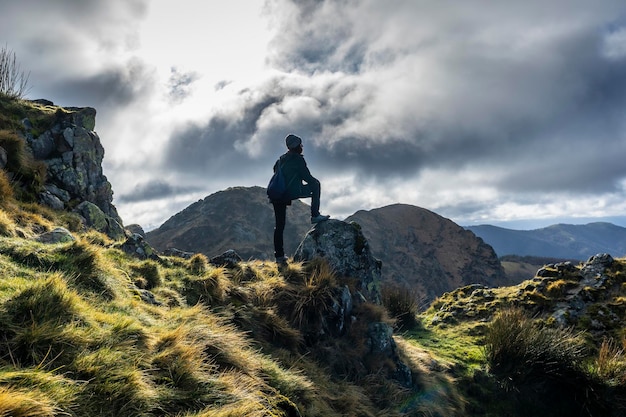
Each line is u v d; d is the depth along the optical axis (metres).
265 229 127.25
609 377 8.41
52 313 3.57
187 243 116.50
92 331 3.61
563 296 12.02
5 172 9.65
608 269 12.43
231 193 144.00
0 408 2.37
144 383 3.27
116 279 5.54
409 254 122.75
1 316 3.25
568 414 8.27
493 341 9.44
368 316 8.62
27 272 4.54
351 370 7.28
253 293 7.77
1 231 5.76
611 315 10.75
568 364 8.66
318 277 8.34
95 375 3.11
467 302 13.70
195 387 3.66
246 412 3.51
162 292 6.53
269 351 6.43
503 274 120.88
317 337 7.50
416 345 10.39
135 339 3.87
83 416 2.75
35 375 2.78
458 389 8.42
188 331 4.58
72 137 13.54
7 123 12.34
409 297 12.95
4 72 13.97
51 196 11.00
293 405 4.48
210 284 7.42
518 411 8.24
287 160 9.02
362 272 9.70
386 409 6.68
